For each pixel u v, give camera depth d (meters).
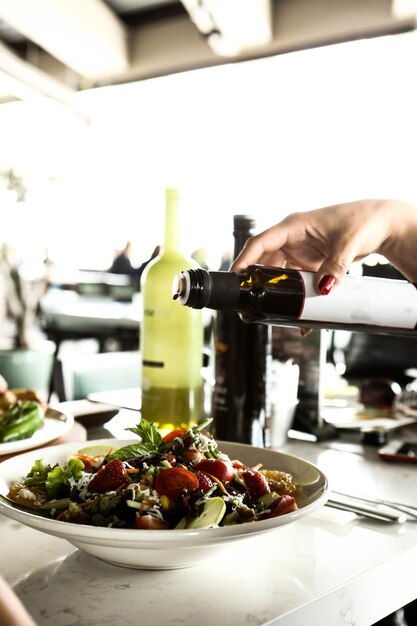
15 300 4.73
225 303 0.72
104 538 0.51
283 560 0.63
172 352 1.08
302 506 0.65
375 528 0.72
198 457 0.70
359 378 1.69
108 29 4.80
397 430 1.30
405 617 1.10
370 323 0.81
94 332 4.82
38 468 0.71
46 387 2.04
